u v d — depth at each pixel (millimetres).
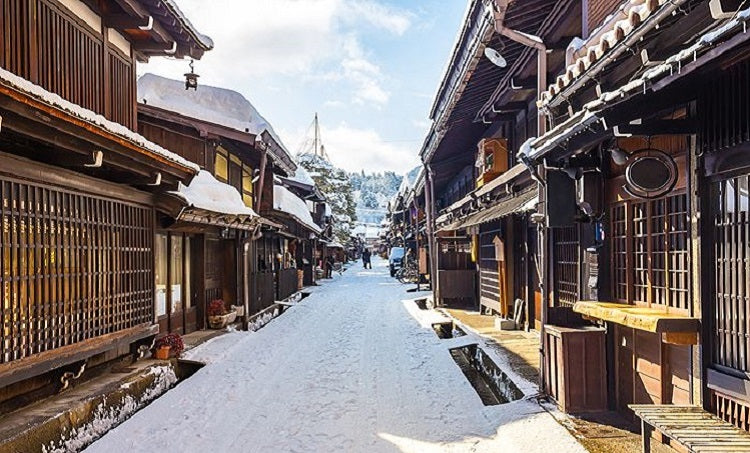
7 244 4727
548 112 5938
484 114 12641
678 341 4066
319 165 51250
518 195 10430
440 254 17250
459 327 12039
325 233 36500
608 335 5711
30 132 4332
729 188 3814
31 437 4641
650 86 3375
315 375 8234
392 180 185625
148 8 7504
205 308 11758
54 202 5465
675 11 3156
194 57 9062
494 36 7969
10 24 5562
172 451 5121
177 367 8414
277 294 19031
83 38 6984
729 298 3812
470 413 6090
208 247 12312
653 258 4871
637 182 4359
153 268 7805
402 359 9266
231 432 5676
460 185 20594
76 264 5848
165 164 6574
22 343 4895
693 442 3359
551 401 5977
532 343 9484
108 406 6004
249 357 9453
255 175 16438
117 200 6762
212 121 12023
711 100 3904
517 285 12117
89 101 7109
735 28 2650
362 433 5598
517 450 4730
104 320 6418
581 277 6242
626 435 4926
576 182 5844
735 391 3678
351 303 19250
